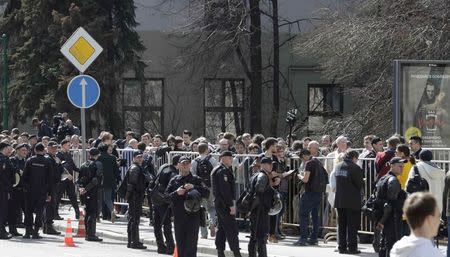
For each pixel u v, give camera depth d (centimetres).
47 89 6253
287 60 7606
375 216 2178
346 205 2459
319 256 2458
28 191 3041
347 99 7406
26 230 3080
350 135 5228
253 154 2973
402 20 4891
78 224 3222
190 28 6681
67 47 3123
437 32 4697
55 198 3312
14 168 3059
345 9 5634
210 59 6844
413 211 955
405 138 2922
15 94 6400
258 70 6925
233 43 6588
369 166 2650
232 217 2283
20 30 6594
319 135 6278
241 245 2739
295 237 2931
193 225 2217
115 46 6356
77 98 3158
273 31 7094
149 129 7256
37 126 4984
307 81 7619
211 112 7319
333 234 2800
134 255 2602
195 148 3372
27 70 6347
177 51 7444
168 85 7506
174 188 2222
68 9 6284
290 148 3488
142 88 6844
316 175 2670
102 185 3453
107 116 6331
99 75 6128
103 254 2617
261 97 7106
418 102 2938
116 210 3816
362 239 2781
